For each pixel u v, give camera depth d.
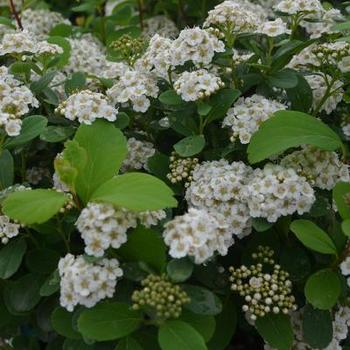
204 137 0.33
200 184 0.30
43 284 0.29
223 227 0.27
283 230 0.30
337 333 0.29
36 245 0.30
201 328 0.26
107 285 0.25
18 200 0.25
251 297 0.28
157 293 0.24
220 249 0.26
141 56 0.37
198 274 0.28
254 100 0.32
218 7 0.33
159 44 0.34
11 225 0.29
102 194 0.25
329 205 0.30
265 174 0.29
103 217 0.25
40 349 0.36
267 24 0.33
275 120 0.29
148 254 0.26
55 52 0.37
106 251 0.27
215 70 0.35
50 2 0.68
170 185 0.32
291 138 0.28
